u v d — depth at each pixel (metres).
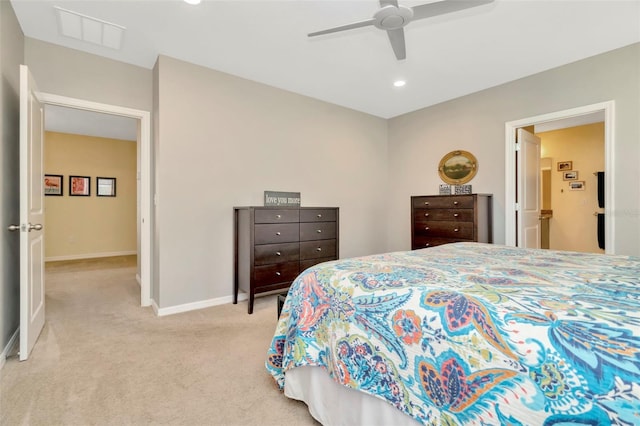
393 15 1.74
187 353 2.07
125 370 1.84
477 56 2.87
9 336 2.07
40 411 1.46
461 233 3.35
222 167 3.19
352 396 1.17
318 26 2.40
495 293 0.98
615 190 2.73
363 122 4.50
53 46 2.62
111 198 6.30
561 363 0.68
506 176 3.47
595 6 2.15
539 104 3.21
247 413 1.45
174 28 2.42
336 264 1.54
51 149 5.69
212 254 3.13
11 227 1.93
